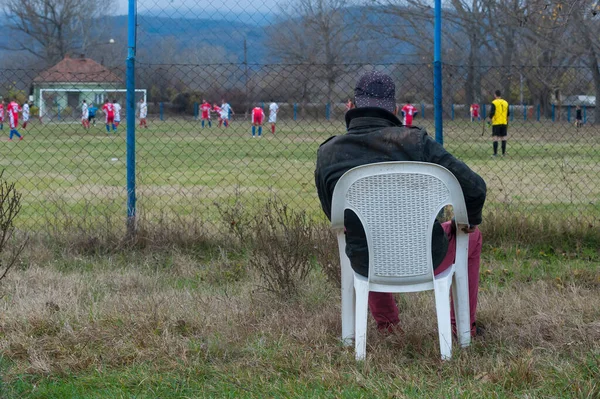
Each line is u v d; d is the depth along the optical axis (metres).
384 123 6.57
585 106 17.52
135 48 11.31
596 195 17.78
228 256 10.84
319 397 5.70
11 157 31.59
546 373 6.09
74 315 7.72
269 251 8.75
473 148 28.20
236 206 13.20
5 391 6.00
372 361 6.46
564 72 16.50
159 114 29.08
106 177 23.52
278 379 6.18
